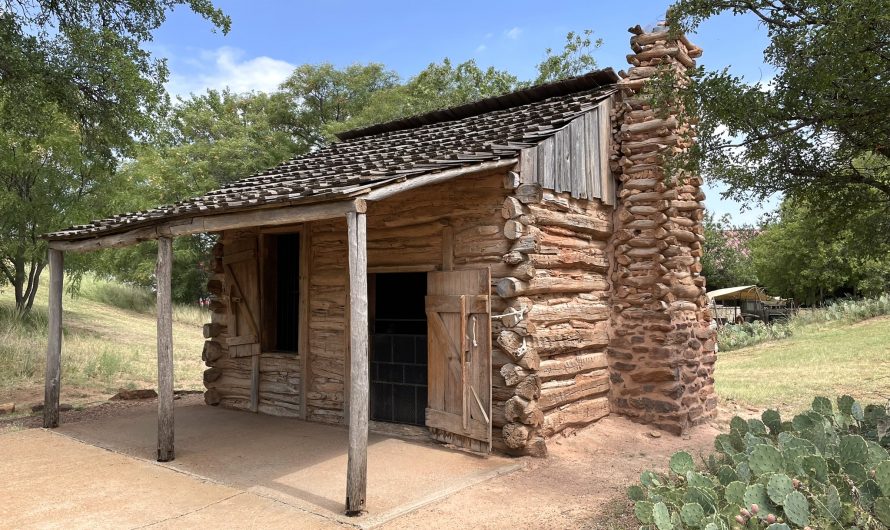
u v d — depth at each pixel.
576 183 7.82
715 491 4.46
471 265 7.12
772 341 20.12
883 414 5.97
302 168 9.73
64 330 17.17
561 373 7.39
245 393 9.52
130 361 14.54
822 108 5.36
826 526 3.66
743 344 20.39
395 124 11.30
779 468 4.29
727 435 5.83
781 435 5.06
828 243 7.22
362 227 5.13
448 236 7.30
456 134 8.95
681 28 6.16
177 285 30.14
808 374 12.70
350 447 5.04
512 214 6.74
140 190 21.30
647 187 8.42
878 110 5.08
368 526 4.76
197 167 25.77
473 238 7.12
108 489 5.73
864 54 4.88
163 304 6.87
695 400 8.48
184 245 28.05
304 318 8.77
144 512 5.12
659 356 8.11
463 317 6.91
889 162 6.33
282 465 6.44
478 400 6.76
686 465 4.94
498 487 5.77
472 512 5.12
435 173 5.79
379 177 5.41
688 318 8.59
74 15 11.28
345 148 10.84
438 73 27.47
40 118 11.62
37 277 17.19
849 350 15.21
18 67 10.23
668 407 8.02
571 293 7.82
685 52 9.12
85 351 14.55
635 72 8.75
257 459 6.68
